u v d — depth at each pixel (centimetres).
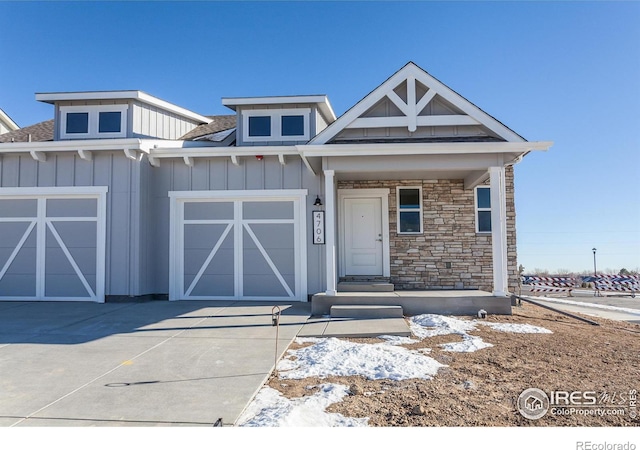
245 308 895
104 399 388
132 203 989
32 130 1345
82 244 1006
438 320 745
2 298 1011
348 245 1099
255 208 1033
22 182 1022
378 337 649
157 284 1024
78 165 1011
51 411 361
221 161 1032
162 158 1034
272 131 1155
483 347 580
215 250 1032
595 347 584
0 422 340
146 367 489
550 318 819
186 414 354
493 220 847
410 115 878
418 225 1096
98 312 846
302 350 577
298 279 1012
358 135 907
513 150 822
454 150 827
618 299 1523
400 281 1085
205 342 606
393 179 1092
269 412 362
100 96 1097
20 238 1023
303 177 1020
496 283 839
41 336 643
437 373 467
